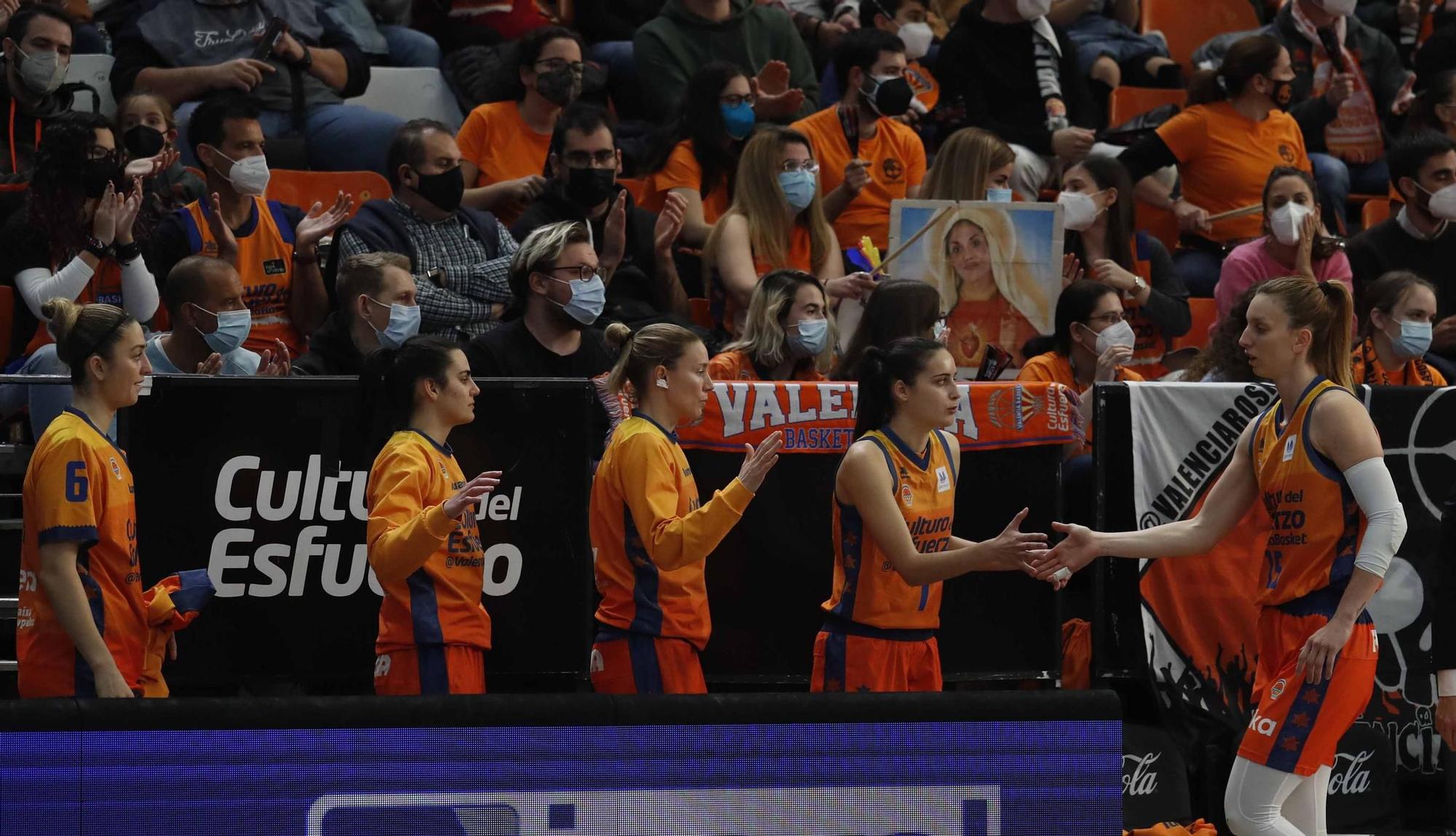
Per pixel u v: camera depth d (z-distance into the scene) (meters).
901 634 18.25
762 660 20.28
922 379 17.92
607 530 18.59
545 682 19.23
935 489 18.25
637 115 34.56
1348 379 17.03
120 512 16.89
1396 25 40.19
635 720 15.28
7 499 20.20
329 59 31.11
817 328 21.84
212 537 18.73
